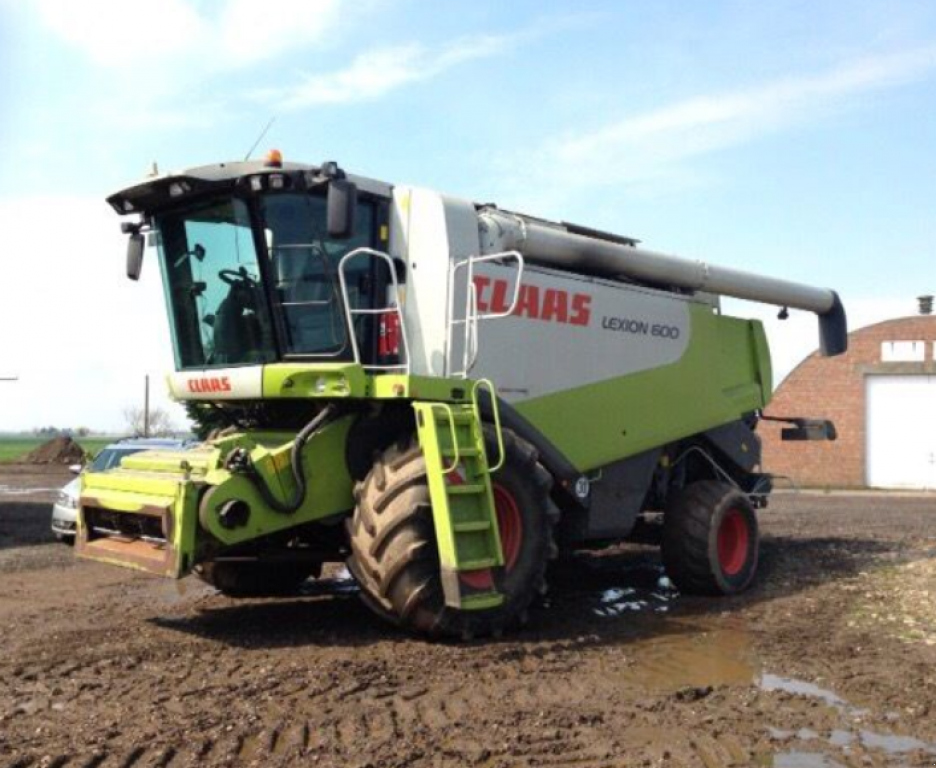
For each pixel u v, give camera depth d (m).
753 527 9.86
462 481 6.79
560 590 9.70
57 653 6.57
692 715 5.41
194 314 8.14
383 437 7.43
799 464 29.17
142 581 10.38
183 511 6.59
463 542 6.71
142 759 4.53
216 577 8.67
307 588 9.62
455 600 6.59
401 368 7.34
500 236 8.19
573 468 8.55
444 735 4.95
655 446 9.51
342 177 7.23
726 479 10.68
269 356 7.59
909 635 7.54
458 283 7.62
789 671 6.42
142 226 8.39
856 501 23.23
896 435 28.42
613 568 11.28
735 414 10.68
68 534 14.01
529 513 7.35
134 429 55.31
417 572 6.66
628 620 8.15
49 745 4.69
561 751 4.78
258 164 7.37
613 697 5.73
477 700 5.58
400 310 7.34
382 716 5.22
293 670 6.08
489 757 4.68
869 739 5.05
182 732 4.89
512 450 7.32
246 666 6.21
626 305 9.30
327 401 7.34
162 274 8.33
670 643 7.26
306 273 7.48
